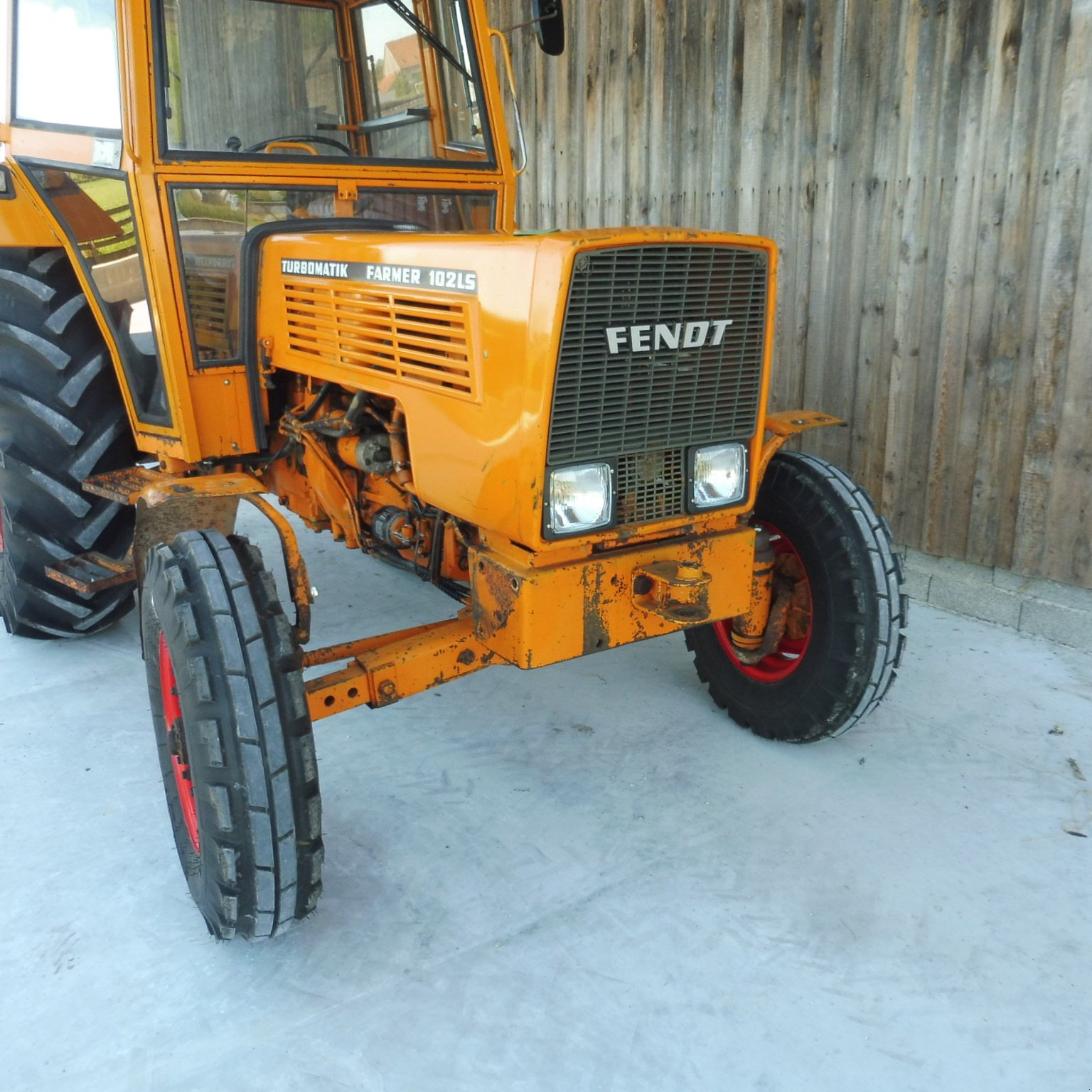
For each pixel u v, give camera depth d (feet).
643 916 7.88
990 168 11.96
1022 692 11.34
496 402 7.24
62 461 11.59
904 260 13.11
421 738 10.67
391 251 8.09
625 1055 6.59
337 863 8.59
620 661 12.55
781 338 15.08
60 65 10.16
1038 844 8.71
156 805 9.50
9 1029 6.87
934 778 9.73
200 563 7.07
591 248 6.68
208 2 9.43
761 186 14.87
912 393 13.44
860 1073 6.44
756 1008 6.97
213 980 7.31
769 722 10.36
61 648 13.05
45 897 8.21
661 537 8.20
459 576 8.87
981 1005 6.98
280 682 6.94
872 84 13.03
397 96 10.88
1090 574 12.07
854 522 9.34
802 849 8.68
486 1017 6.92
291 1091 6.35
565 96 18.22
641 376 7.38
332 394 9.74
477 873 8.45
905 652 12.35
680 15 15.48
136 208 9.21
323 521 11.19
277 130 10.30
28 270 11.46
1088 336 11.43
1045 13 11.10
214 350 9.97
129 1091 6.36
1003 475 12.67
